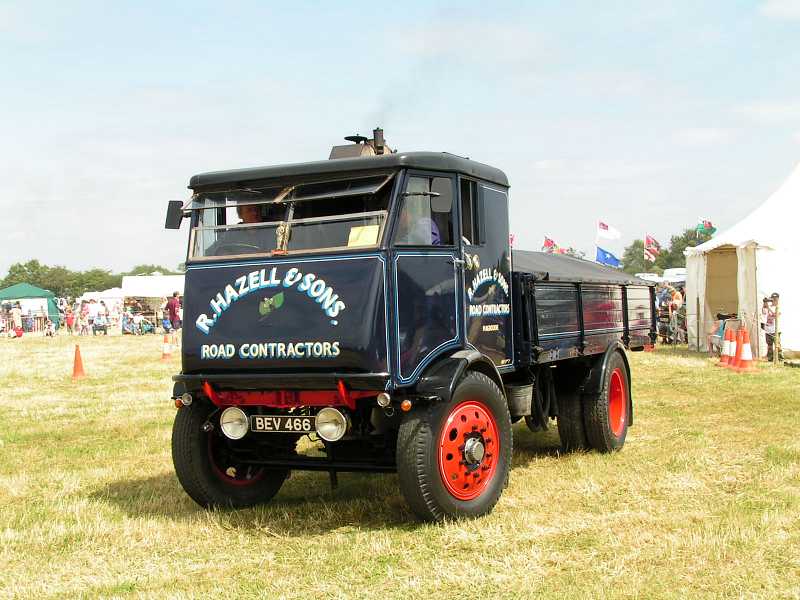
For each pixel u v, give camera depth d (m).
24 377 18.75
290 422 6.17
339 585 4.88
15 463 9.07
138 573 5.25
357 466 6.37
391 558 5.34
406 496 5.93
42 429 11.34
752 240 17.61
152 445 9.95
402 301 5.94
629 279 10.41
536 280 7.59
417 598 4.63
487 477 6.36
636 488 6.96
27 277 156.25
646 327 10.99
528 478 7.52
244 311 6.15
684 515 6.05
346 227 6.07
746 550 5.20
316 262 6.00
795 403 11.35
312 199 6.25
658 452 8.49
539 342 7.59
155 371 19.75
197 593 4.84
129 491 7.63
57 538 6.07
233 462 6.83
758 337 17.75
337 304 5.83
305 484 7.75
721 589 4.57
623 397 9.13
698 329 20.52
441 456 5.99
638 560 5.10
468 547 5.49
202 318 6.29
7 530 6.23
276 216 6.39
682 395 12.62
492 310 7.09
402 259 5.98
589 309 8.91
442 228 6.48
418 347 6.05
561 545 5.46
